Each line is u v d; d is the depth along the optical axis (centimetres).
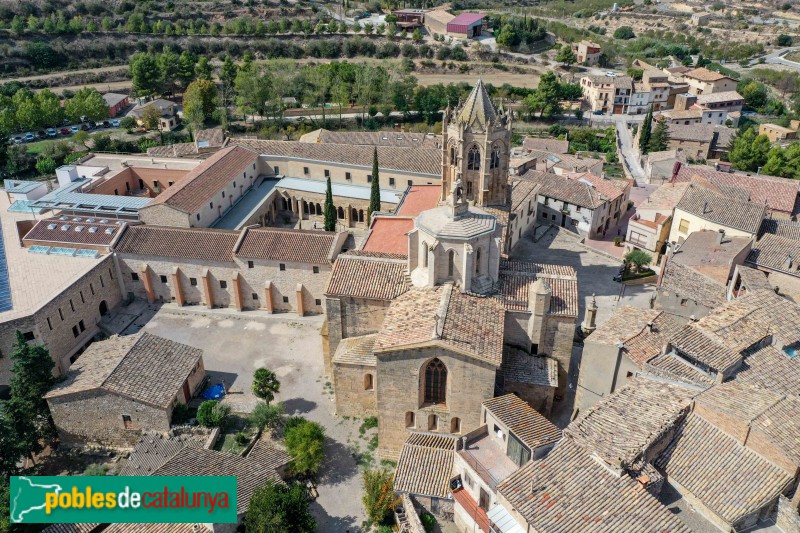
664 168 13438
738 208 8644
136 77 17412
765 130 16900
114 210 9481
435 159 11019
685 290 7031
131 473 5541
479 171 7206
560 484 4378
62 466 6041
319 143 11875
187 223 9050
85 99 16438
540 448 4675
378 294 6038
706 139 15188
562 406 6219
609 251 10094
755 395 4816
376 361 5481
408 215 8125
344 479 5631
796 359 5516
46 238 8594
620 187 11362
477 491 4838
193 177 9988
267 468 5416
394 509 5178
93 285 7944
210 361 7362
